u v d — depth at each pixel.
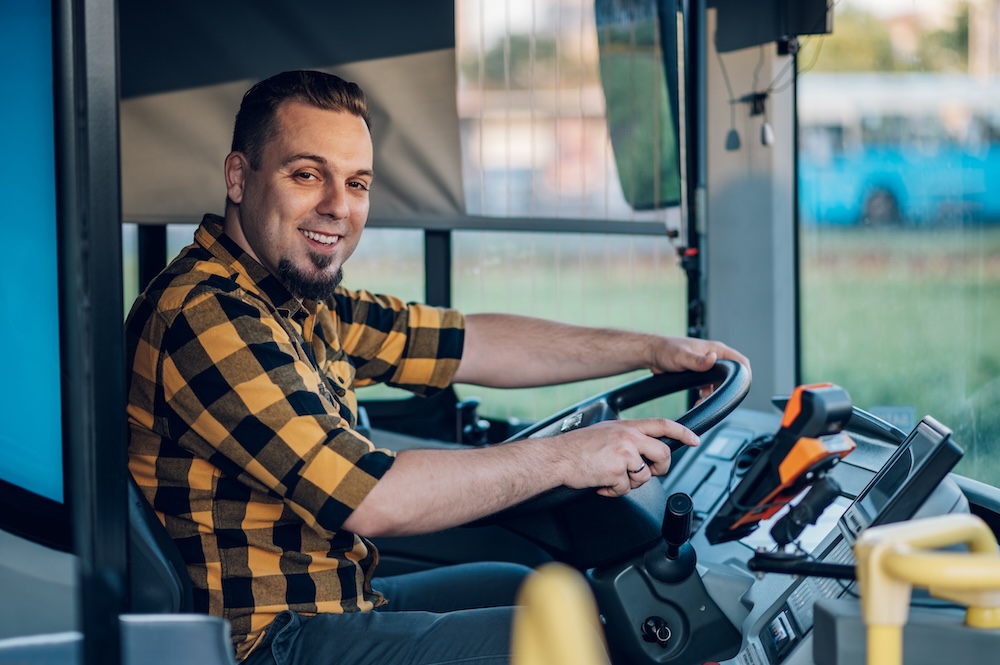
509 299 2.96
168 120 2.76
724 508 1.01
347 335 1.71
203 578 1.35
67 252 0.84
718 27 2.67
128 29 2.73
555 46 2.82
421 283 2.98
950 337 2.51
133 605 1.18
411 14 2.82
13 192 0.95
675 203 2.85
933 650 0.95
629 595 1.41
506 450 1.33
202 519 1.35
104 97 0.79
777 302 2.69
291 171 1.43
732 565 1.60
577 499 1.41
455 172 2.87
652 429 1.39
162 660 0.90
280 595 1.36
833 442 0.95
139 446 1.37
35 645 0.89
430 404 2.91
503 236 2.94
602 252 2.95
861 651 0.96
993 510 1.35
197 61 2.76
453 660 1.29
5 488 0.98
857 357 2.63
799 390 0.96
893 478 1.17
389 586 1.66
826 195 2.64
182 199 2.79
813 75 2.62
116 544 0.80
